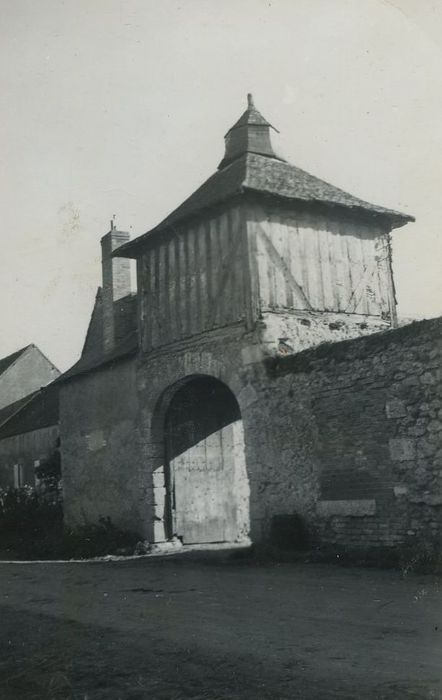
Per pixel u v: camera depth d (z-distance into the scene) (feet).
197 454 47.21
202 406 47.88
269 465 35.53
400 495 29.07
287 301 38.78
